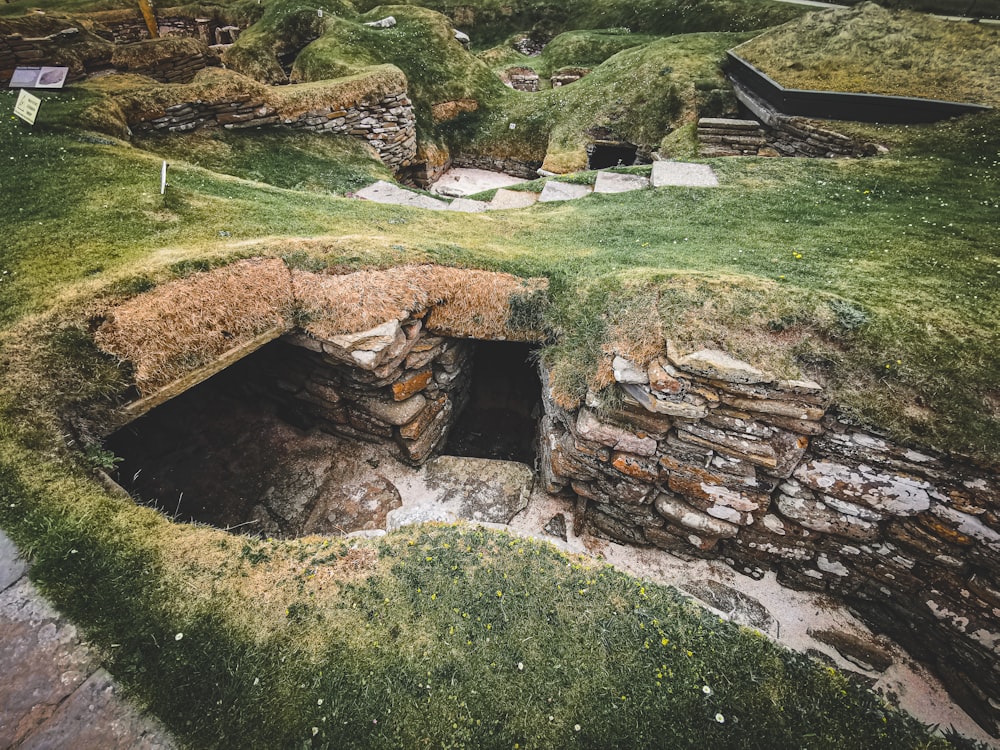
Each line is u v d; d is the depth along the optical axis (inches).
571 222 424.2
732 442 242.2
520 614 182.9
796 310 254.4
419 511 246.8
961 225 348.2
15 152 368.5
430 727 151.5
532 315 307.4
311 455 326.3
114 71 651.5
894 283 278.1
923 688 229.6
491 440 376.8
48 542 172.4
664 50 770.8
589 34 1158.3
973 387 223.9
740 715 160.6
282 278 284.0
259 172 507.8
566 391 278.2
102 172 359.6
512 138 778.2
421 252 317.1
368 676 161.3
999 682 215.2
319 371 310.7
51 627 155.4
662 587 202.4
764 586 267.9
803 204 413.7
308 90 586.9
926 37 553.9
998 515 208.4
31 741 134.6
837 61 579.2
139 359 234.1
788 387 233.1
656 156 649.6
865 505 234.8
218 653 160.2
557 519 298.5
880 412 225.6
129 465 302.5
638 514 276.7
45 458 196.7
